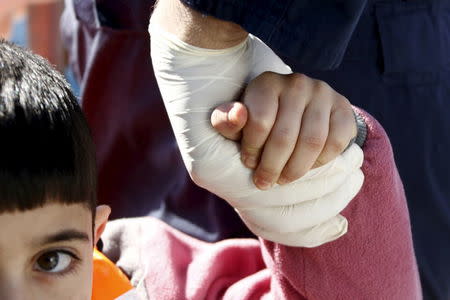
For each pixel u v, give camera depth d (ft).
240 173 4.35
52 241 4.12
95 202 4.63
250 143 4.22
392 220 4.97
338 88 5.70
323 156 4.36
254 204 4.46
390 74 5.72
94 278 5.50
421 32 5.76
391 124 5.79
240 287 5.55
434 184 5.86
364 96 5.74
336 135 4.34
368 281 5.02
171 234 5.97
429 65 5.78
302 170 4.26
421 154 5.82
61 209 4.17
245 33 4.37
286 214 4.50
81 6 6.45
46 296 4.11
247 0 4.08
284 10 4.07
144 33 6.12
